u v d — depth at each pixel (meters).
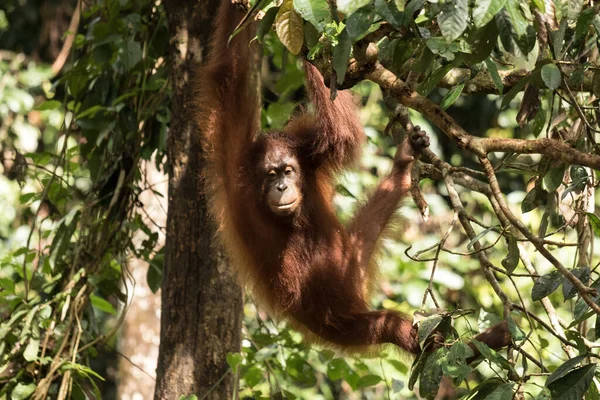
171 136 8.26
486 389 5.51
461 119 18.02
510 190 17.14
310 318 8.23
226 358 8.00
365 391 16.20
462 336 5.88
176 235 8.17
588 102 7.66
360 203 8.69
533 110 6.56
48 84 17.11
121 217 9.61
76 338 9.11
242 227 8.11
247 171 8.13
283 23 5.22
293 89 10.33
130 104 9.66
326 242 8.27
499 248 15.24
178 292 8.13
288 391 9.59
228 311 8.16
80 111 10.09
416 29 5.23
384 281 14.15
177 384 8.04
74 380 9.03
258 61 7.89
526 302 14.22
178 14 8.24
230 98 7.81
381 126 16.14
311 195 8.29
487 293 14.69
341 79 5.11
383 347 8.10
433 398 5.89
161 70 9.63
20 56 17.62
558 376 5.27
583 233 6.98
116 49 9.52
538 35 5.85
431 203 16.36
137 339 12.44
